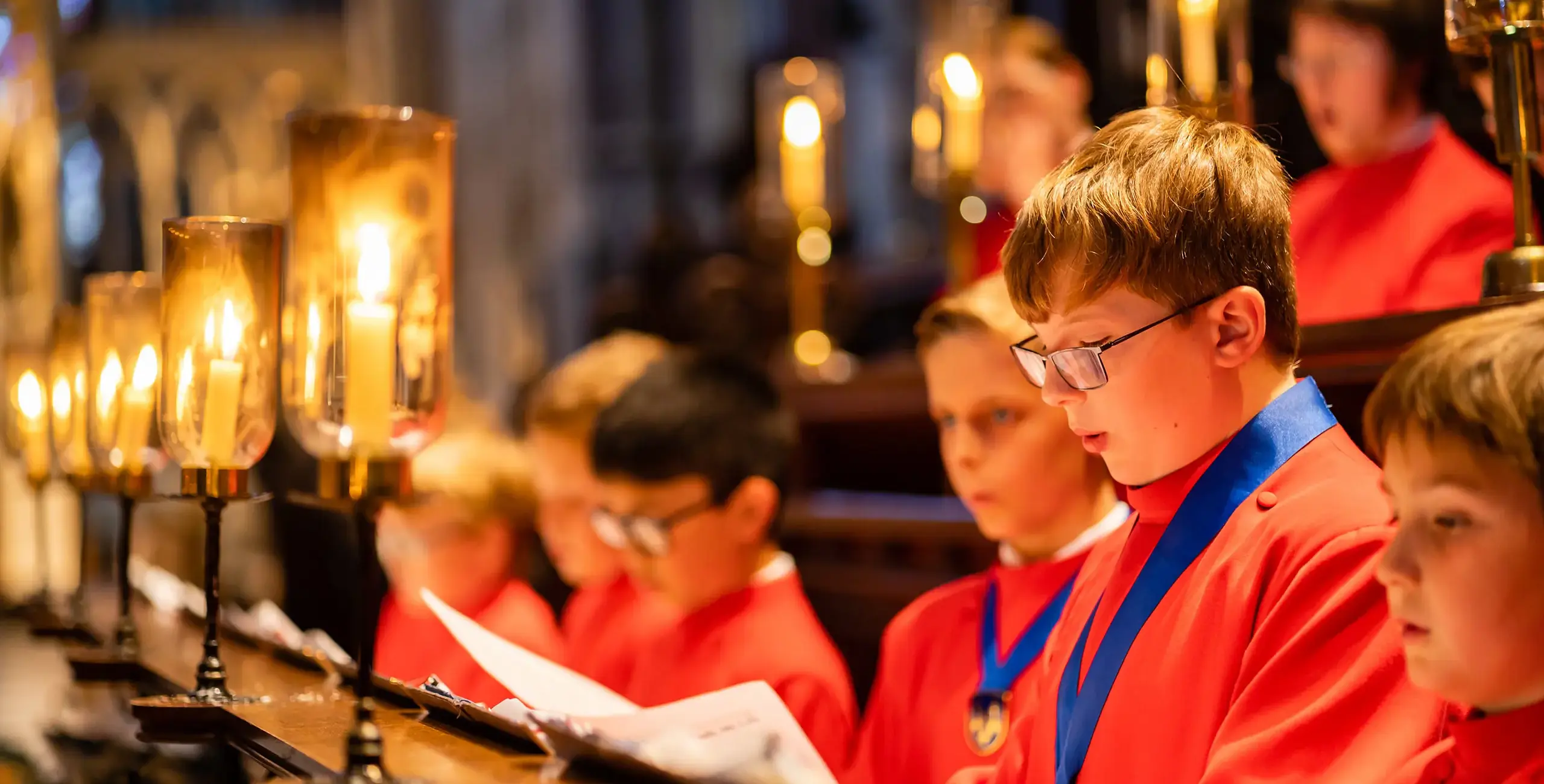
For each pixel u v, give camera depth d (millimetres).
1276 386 1259
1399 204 2289
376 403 1234
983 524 1803
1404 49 2264
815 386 3639
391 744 1346
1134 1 2980
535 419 2912
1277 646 1131
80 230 7449
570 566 2934
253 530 5727
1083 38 3578
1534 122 1480
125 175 7543
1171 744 1194
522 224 8281
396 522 2863
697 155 8156
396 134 1258
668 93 8281
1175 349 1210
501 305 8188
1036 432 1742
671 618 2572
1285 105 2584
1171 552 1250
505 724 1303
